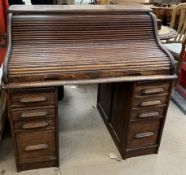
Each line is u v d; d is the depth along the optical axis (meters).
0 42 1.88
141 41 1.69
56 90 1.47
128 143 1.79
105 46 1.61
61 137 2.06
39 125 1.56
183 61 2.54
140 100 1.64
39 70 1.40
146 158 1.87
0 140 1.80
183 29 2.83
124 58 1.55
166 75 1.59
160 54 1.62
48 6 1.69
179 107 2.55
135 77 1.52
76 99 2.66
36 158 1.69
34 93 1.44
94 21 1.63
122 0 3.58
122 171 1.75
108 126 2.15
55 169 1.74
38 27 1.54
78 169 1.75
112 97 1.99
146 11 1.73
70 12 1.60
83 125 2.23
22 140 1.59
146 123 1.75
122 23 1.67
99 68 1.47
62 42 1.56
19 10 1.53
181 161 1.86
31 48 1.50
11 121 1.50
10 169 1.72
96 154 1.89
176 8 2.89
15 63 1.40
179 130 2.21
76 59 1.49
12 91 1.40
